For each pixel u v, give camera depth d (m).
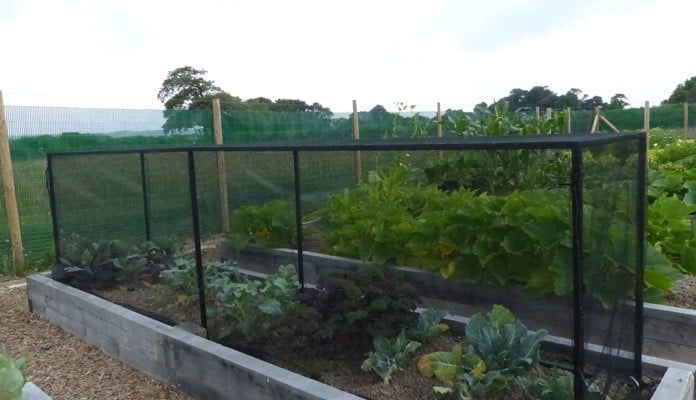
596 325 2.46
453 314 4.06
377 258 4.69
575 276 2.19
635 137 2.69
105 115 6.93
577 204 2.14
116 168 5.04
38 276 5.17
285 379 2.77
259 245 5.55
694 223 5.21
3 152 6.35
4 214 6.52
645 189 2.85
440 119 10.55
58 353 4.15
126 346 3.88
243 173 5.82
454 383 2.77
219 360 3.10
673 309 3.47
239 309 3.51
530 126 9.02
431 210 5.00
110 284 4.86
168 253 4.82
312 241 5.62
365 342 3.23
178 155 4.94
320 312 3.35
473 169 7.15
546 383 2.58
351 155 6.62
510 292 4.02
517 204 3.99
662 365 2.85
